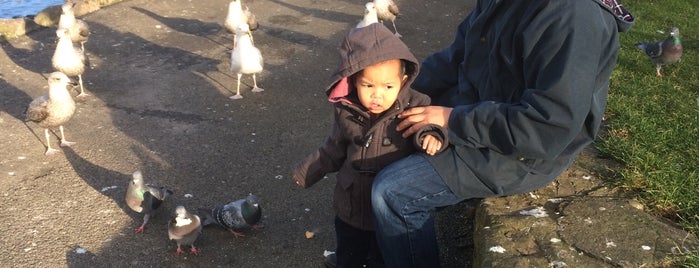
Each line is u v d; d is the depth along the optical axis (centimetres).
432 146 181
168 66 442
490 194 187
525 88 180
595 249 183
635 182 223
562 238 188
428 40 521
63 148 321
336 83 183
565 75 165
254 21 498
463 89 210
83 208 269
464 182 182
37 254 238
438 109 184
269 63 452
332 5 610
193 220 234
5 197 275
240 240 250
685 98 346
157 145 327
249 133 343
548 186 218
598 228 193
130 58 456
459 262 230
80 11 550
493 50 187
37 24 515
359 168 192
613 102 322
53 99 313
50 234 250
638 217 199
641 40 478
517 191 188
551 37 168
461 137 179
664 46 393
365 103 181
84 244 246
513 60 181
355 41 174
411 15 587
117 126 347
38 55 460
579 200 209
